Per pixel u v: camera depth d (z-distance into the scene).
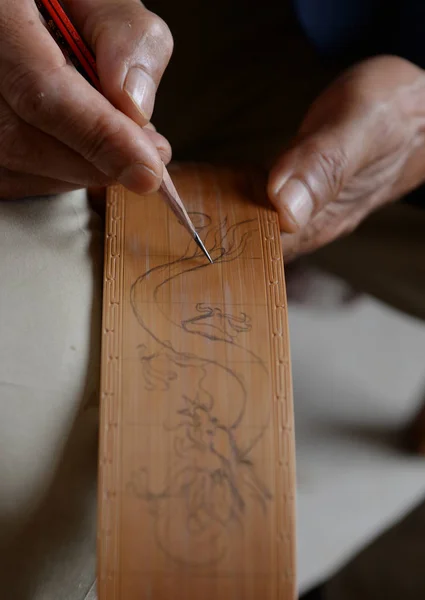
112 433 0.35
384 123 0.48
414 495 0.61
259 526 0.35
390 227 0.67
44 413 0.36
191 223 0.39
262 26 0.63
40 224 0.39
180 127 0.64
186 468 0.35
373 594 0.78
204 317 0.38
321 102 0.49
